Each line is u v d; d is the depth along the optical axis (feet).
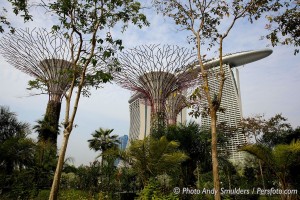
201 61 30.32
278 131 75.66
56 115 65.05
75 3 30.60
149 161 39.55
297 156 35.37
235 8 31.35
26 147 51.49
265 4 30.35
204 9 33.06
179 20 33.86
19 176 42.75
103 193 52.90
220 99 28.02
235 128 84.07
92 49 30.50
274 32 28.99
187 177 47.26
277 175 37.55
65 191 53.21
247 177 84.69
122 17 31.53
